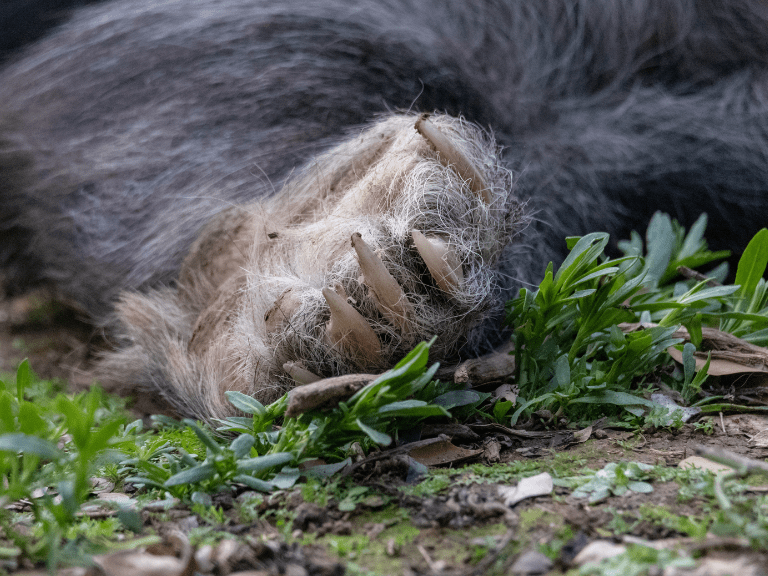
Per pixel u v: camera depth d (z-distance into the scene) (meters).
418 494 2.82
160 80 6.08
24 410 2.75
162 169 5.61
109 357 5.52
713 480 2.71
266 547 2.39
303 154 5.12
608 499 2.72
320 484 2.91
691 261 4.78
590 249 3.61
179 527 2.72
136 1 6.87
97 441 2.58
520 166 5.11
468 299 3.44
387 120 4.24
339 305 3.22
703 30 5.95
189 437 3.83
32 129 6.50
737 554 2.21
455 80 5.41
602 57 6.04
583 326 3.76
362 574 2.30
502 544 2.43
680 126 5.50
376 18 6.01
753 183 5.39
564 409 3.57
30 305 7.28
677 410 3.43
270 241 4.00
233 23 6.09
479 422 3.55
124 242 5.74
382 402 2.92
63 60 6.69
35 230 6.54
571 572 2.23
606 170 5.38
